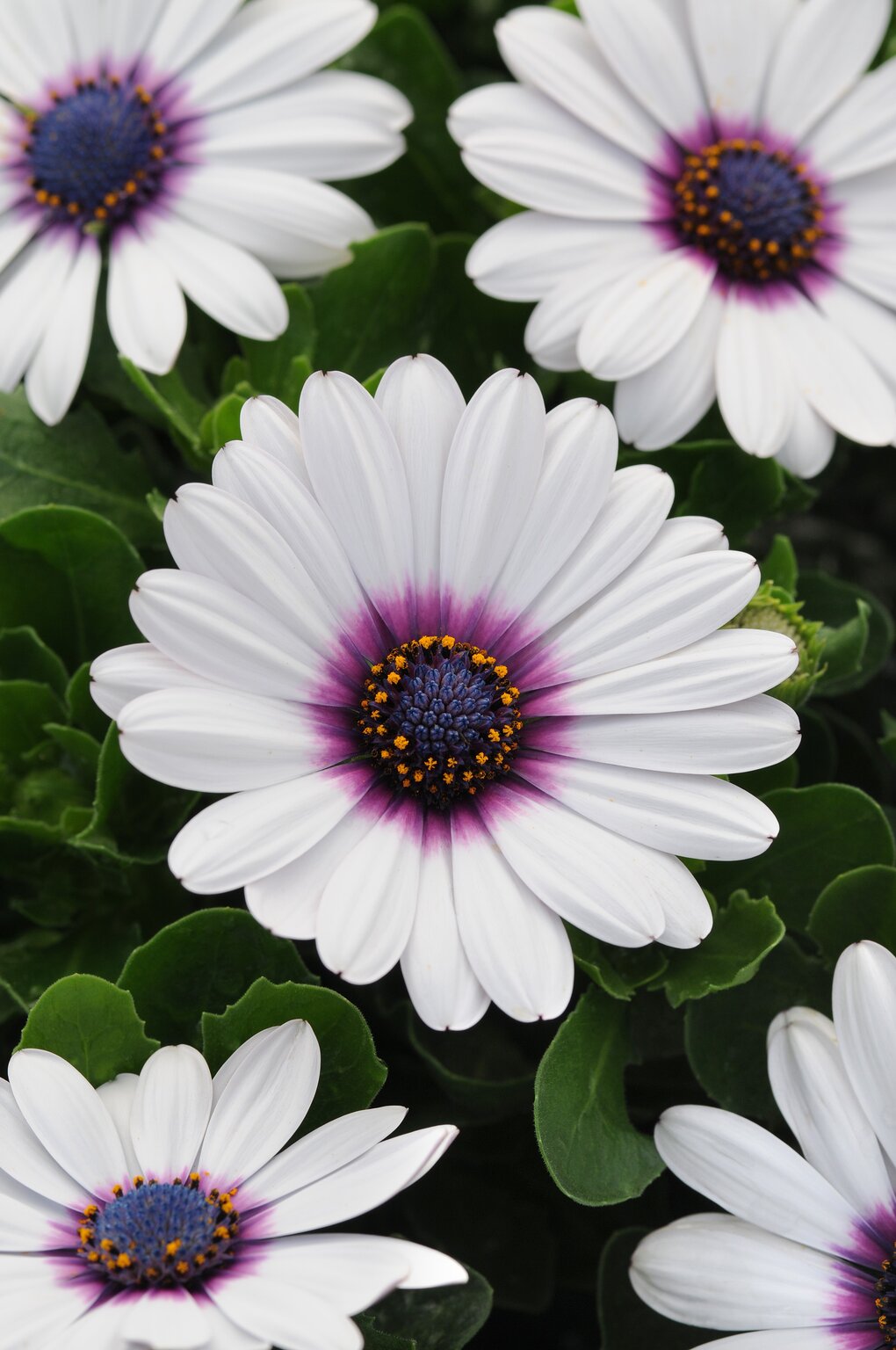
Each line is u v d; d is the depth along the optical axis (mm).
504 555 363
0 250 392
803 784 402
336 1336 323
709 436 404
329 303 401
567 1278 388
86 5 401
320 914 343
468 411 358
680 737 355
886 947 369
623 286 388
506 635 365
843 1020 352
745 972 359
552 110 395
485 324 411
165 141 397
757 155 401
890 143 403
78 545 382
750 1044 372
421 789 360
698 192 398
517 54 393
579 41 396
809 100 404
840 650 384
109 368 404
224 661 349
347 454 355
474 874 352
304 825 348
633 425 387
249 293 386
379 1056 387
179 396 396
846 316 398
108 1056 350
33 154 396
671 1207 387
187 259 389
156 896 385
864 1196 352
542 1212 387
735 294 397
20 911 383
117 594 385
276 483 353
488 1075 375
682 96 399
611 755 357
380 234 396
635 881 350
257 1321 326
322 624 357
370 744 360
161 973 358
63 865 383
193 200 393
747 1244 349
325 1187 339
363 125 396
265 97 398
